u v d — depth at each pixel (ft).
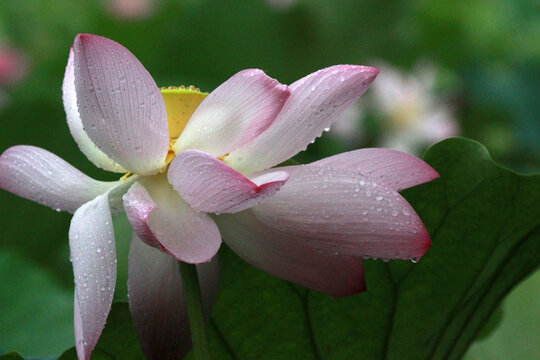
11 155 3.27
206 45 8.13
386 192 3.12
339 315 3.47
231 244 3.21
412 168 3.21
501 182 3.36
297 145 3.16
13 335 4.25
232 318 3.45
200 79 8.28
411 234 3.10
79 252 3.07
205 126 3.16
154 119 3.11
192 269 3.20
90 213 3.11
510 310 4.07
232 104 3.14
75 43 3.04
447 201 3.40
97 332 3.02
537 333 4.00
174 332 3.27
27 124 6.06
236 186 3.02
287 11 8.12
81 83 3.07
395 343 3.53
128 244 4.43
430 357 3.59
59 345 4.21
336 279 3.22
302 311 3.45
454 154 3.38
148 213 3.02
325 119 3.17
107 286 3.04
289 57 8.43
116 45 3.05
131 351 3.43
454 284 3.45
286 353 3.52
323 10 8.18
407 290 3.45
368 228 3.11
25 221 5.85
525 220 3.38
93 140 3.13
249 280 3.41
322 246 3.15
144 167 3.16
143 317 3.26
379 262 3.42
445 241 3.42
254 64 8.26
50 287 4.46
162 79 8.09
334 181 3.14
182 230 3.09
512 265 3.49
